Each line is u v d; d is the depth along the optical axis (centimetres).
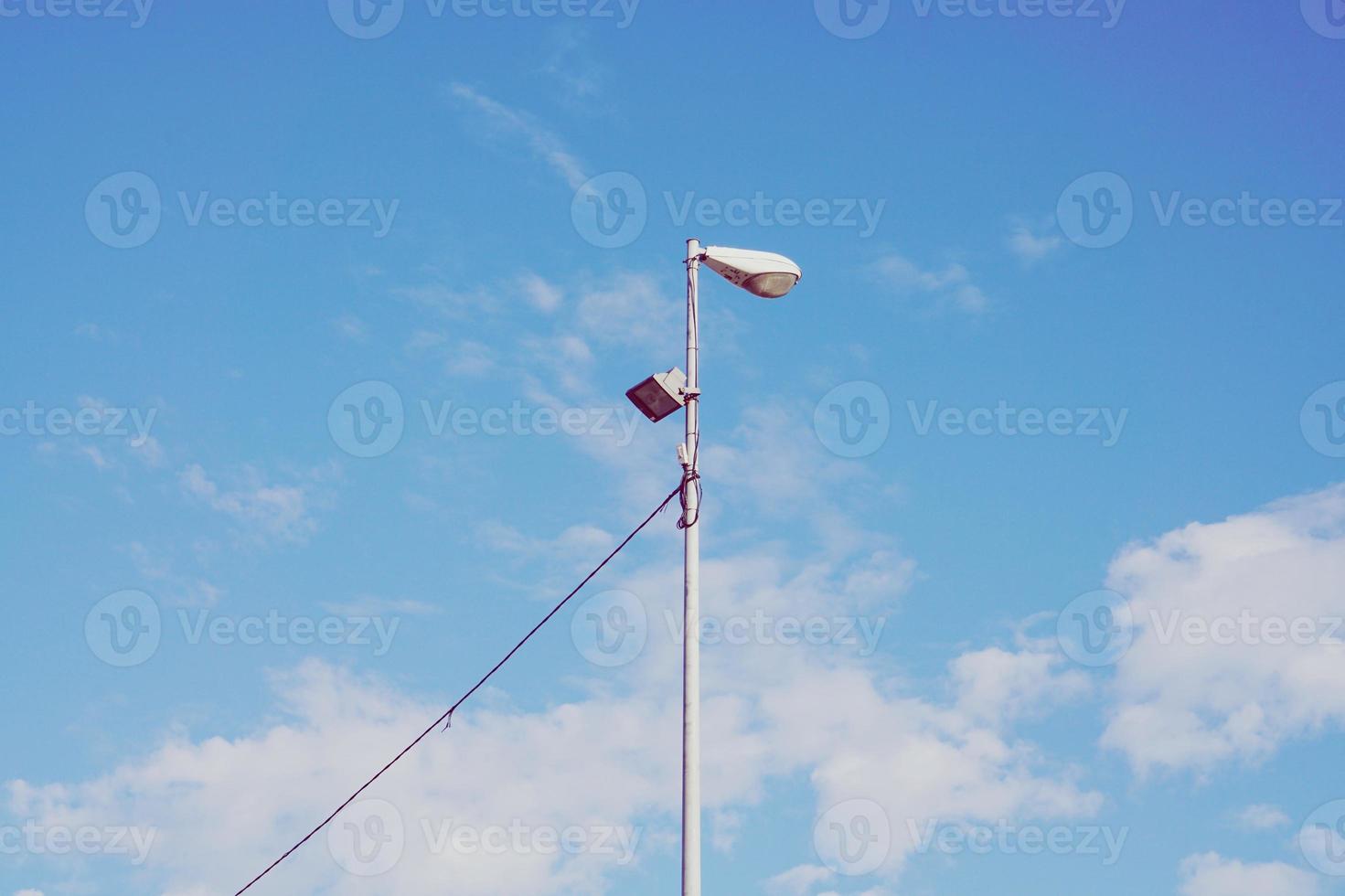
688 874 1273
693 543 1414
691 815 1297
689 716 1336
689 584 1394
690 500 1427
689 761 1316
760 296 1546
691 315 1505
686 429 1456
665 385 1448
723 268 1525
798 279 1546
